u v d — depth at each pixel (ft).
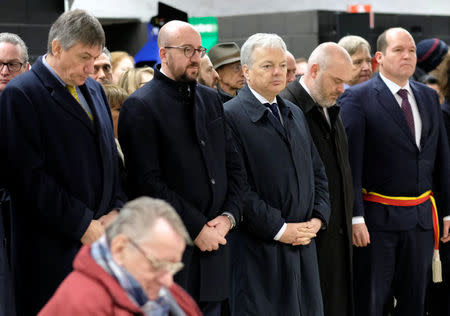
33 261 11.91
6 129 11.77
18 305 12.10
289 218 14.39
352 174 16.52
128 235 8.04
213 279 13.14
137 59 32.22
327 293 15.55
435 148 17.13
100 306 8.05
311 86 15.62
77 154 11.96
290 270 14.29
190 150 12.98
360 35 29.09
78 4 29.96
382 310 16.88
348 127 16.58
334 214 15.62
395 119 16.60
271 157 14.30
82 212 11.80
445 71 18.71
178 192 12.89
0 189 12.86
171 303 8.79
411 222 16.58
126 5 32.50
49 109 11.86
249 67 14.52
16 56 13.64
